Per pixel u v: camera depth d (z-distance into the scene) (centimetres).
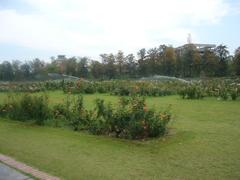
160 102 1482
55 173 479
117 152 589
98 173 476
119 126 724
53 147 631
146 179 449
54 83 2820
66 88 2358
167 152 580
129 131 698
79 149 612
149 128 697
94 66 5459
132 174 470
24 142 679
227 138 677
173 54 5162
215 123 870
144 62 5306
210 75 4984
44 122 912
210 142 643
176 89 2011
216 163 511
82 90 2216
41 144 657
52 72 5769
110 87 2245
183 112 1102
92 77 5472
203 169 485
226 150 582
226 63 5006
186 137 686
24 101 1002
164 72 5216
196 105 1331
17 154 582
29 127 864
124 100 846
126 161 533
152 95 1895
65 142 672
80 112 866
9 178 457
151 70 5272
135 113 718
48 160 543
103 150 603
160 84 2181
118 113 741
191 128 797
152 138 695
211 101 1510
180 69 5153
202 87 1872
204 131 755
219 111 1120
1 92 2622
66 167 505
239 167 490
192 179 447
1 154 584
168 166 504
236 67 4578
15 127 868
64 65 5759
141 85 2059
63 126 872
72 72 5672
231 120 916
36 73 5825
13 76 5581
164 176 460
